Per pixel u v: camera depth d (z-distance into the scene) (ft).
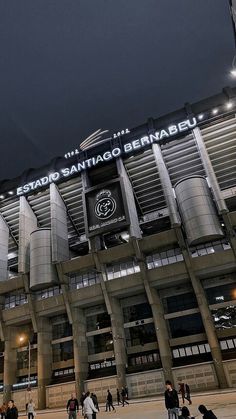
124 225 179.42
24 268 198.29
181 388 87.40
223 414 53.88
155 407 90.12
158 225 213.25
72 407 55.16
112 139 212.23
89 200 195.72
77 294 184.55
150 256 181.68
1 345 207.62
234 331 155.33
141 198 215.31
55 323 197.06
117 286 177.37
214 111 192.24
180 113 204.13
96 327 186.50
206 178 200.85
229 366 144.77
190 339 161.48
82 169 210.79
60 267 189.57
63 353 186.91
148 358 167.12
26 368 192.44
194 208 168.25
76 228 230.48
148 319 173.68
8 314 197.57
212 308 164.14
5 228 232.12
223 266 163.12
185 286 175.63
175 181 209.05
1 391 190.90
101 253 183.21
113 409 98.17
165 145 201.26
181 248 168.66
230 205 197.16
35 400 176.55
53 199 210.59
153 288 174.60
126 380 160.86
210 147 196.85
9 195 230.07
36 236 201.16
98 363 176.55
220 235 163.63
